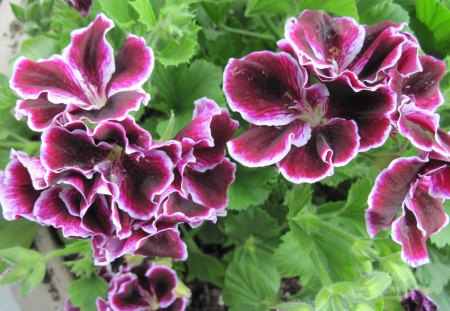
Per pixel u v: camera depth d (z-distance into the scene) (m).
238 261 0.35
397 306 0.30
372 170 0.32
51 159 0.21
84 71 0.23
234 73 0.23
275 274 0.34
